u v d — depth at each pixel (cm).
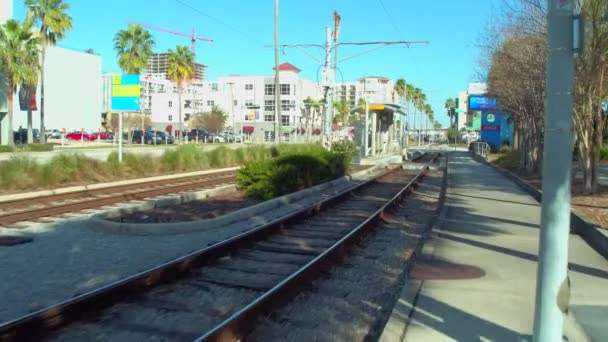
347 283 770
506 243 1002
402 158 4484
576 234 1108
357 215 1384
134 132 7056
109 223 1116
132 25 6041
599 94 1572
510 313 599
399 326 553
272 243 1018
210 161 2875
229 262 866
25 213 1249
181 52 7200
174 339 552
